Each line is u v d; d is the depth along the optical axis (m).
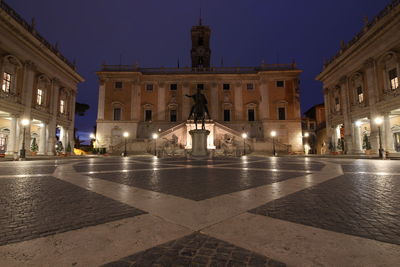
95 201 3.53
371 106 22.16
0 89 19.39
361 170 8.30
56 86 27.58
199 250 1.85
